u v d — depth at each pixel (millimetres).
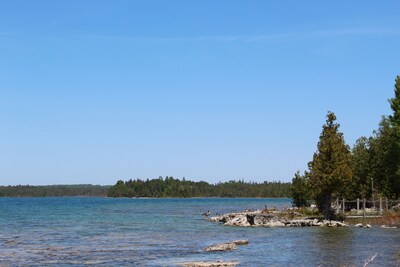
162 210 135000
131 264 30828
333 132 66812
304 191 80625
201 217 94688
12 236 51844
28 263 31734
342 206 76875
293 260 31828
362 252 35406
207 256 34312
